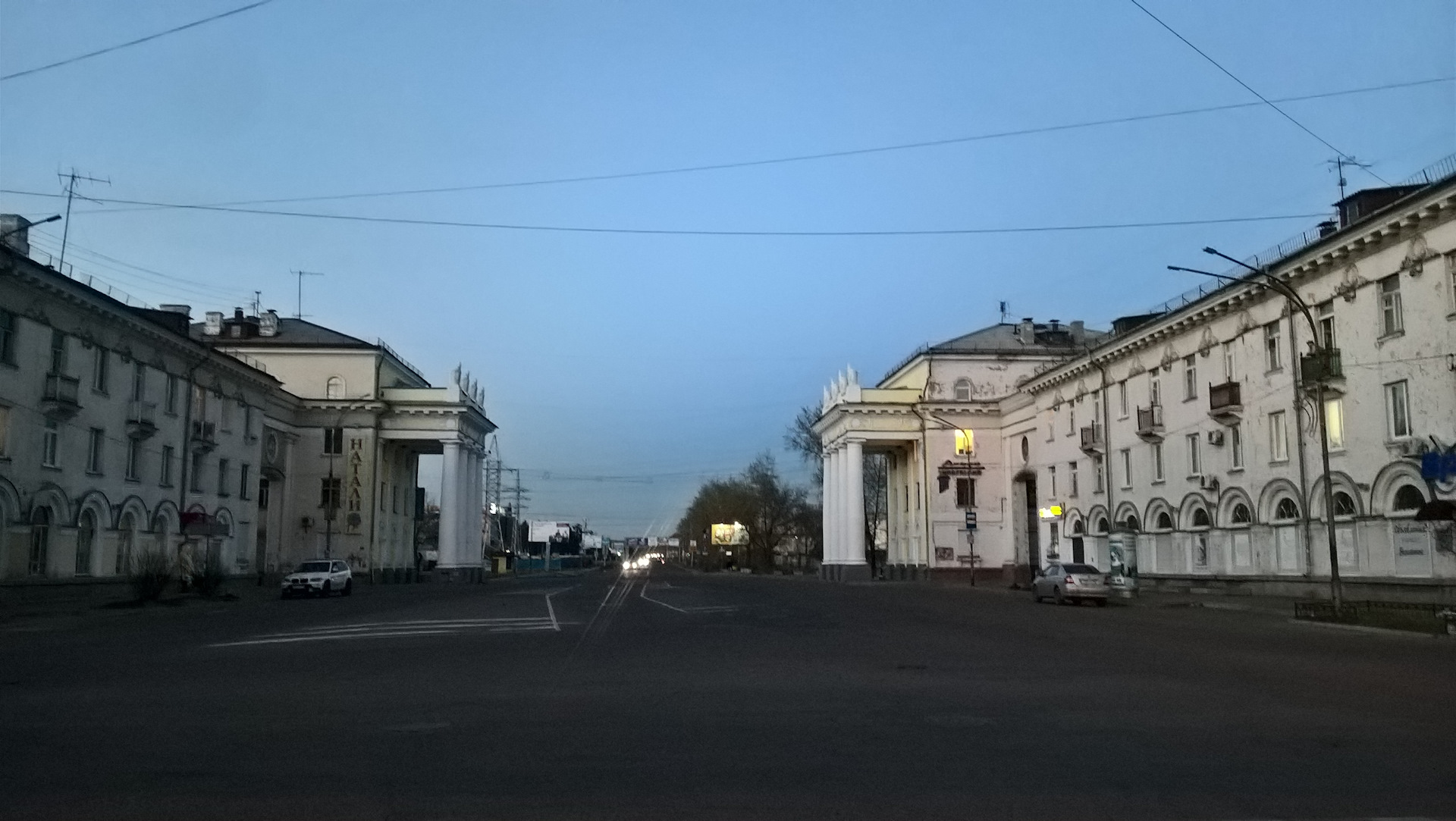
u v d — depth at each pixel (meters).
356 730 10.40
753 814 7.09
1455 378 28.86
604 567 173.00
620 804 7.36
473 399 77.31
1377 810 7.22
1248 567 38.72
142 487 44.31
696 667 16.33
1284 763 8.74
